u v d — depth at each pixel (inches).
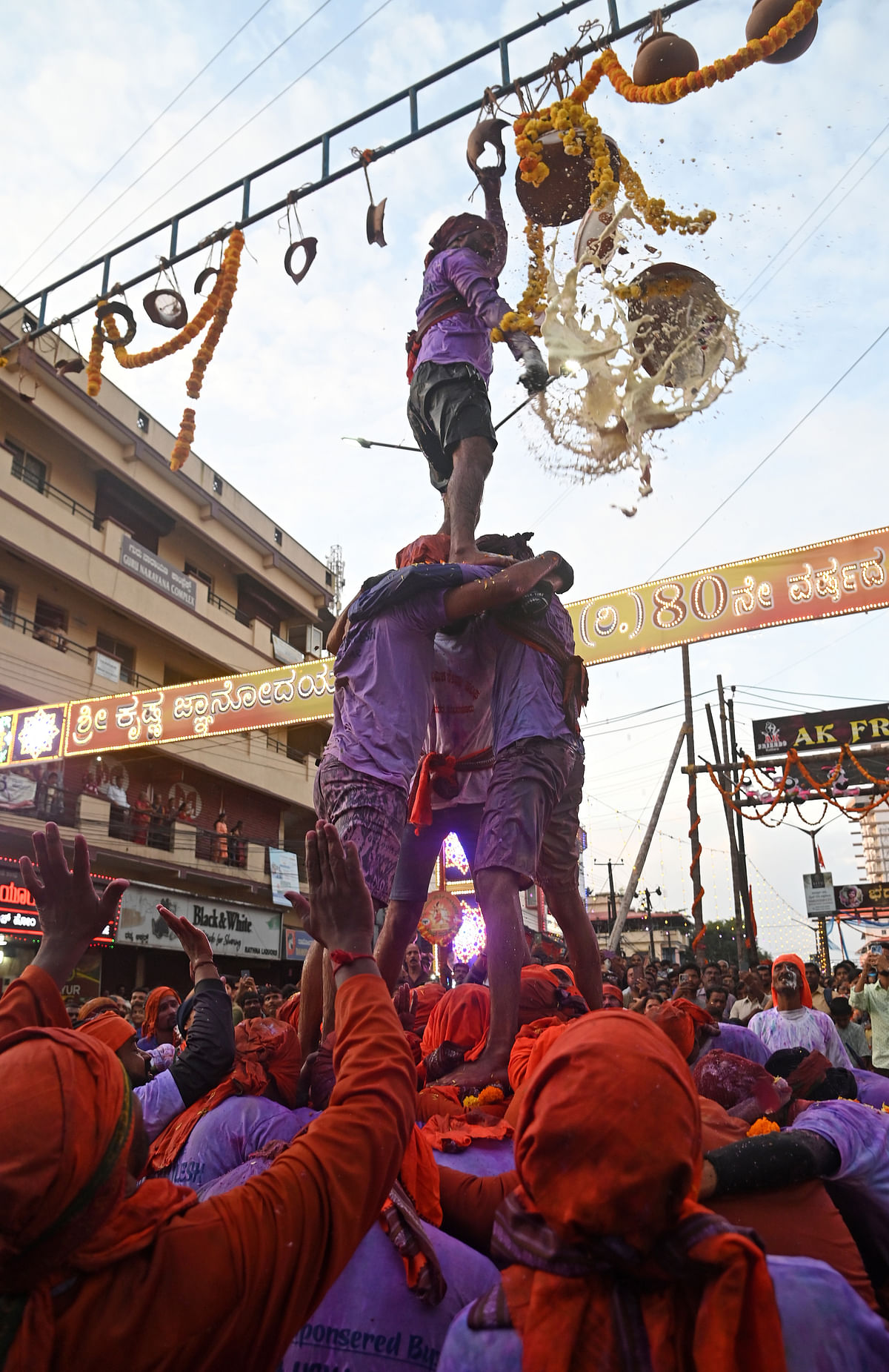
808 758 815.7
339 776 125.4
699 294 133.0
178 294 271.6
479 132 176.6
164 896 842.2
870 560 343.0
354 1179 61.4
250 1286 56.3
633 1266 53.2
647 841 853.8
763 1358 50.1
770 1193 75.8
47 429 812.0
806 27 163.5
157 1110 120.1
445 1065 126.1
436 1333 76.7
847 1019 353.4
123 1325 53.1
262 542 1059.3
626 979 505.4
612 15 203.5
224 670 979.9
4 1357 50.4
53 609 814.5
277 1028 124.0
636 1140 52.6
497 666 140.9
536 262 138.7
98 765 806.5
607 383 130.1
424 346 156.4
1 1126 51.5
